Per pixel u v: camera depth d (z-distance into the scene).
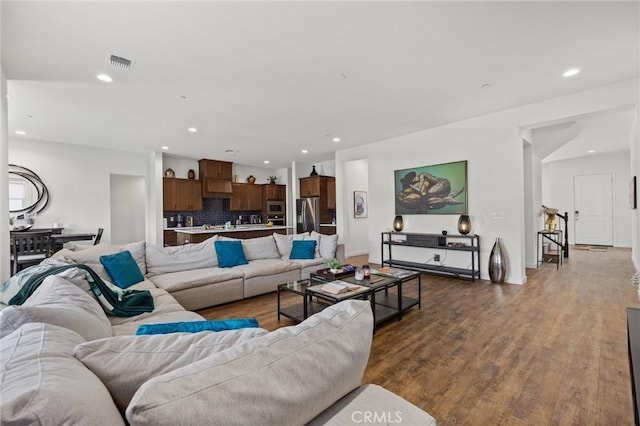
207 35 2.35
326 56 2.71
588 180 8.43
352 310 0.98
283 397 0.66
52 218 5.67
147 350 0.79
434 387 1.89
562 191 8.84
